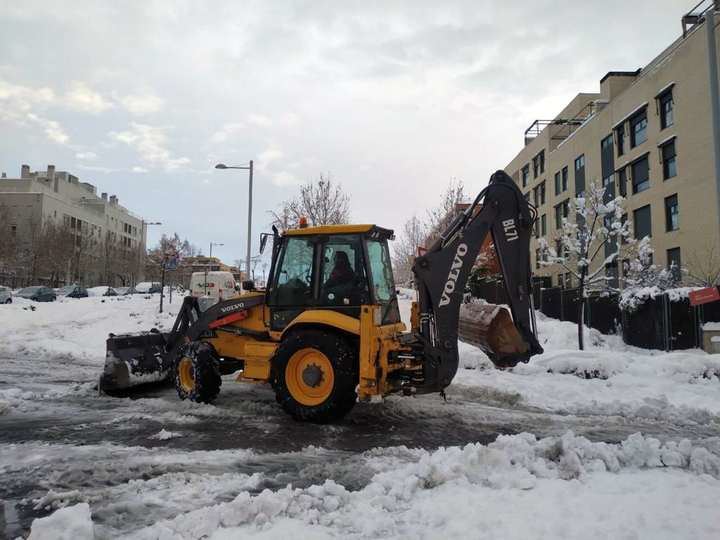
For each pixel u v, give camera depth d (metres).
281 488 4.34
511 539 3.29
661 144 23.70
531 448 4.83
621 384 8.38
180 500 4.07
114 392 8.37
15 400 7.67
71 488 4.39
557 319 20.39
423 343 6.55
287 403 6.52
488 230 6.77
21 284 51.91
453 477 4.32
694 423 6.54
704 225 20.95
